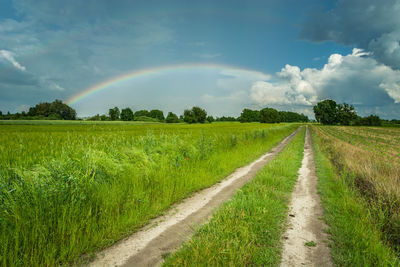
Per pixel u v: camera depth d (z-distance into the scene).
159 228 4.30
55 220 3.62
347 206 5.12
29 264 3.09
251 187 6.53
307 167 10.55
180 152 8.97
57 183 4.02
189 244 3.41
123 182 5.60
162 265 3.05
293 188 7.11
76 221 3.77
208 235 3.58
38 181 3.97
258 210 4.57
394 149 18.67
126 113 143.75
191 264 2.96
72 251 3.41
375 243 3.52
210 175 8.12
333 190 6.65
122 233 4.04
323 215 4.96
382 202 4.88
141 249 3.58
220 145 12.84
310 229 4.29
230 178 8.26
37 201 3.64
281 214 4.88
